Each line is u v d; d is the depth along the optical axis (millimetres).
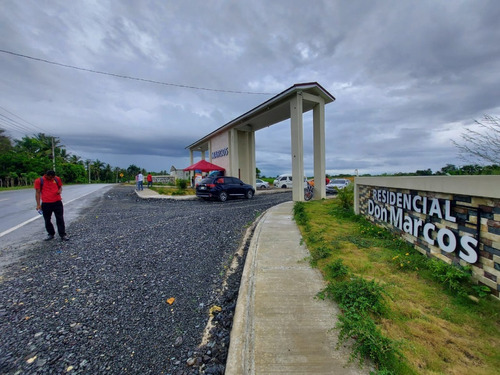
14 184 35438
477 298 2350
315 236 4836
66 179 53312
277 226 6113
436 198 3178
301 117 11477
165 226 6766
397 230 4344
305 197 13234
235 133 17109
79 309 2734
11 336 2279
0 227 6637
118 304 2844
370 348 1724
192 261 4191
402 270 3133
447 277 2686
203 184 13406
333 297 2561
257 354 1829
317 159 12742
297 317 2273
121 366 1945
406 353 1739
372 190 5613
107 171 77375
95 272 3711
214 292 3164
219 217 8141
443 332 1965
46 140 53688
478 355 1727
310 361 1747
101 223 7164
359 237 4664
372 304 2293
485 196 2350
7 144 38312
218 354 2094
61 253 4543
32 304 2824
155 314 2664
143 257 4355
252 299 2613
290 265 3551
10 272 3699
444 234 3008
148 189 21906
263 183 27094
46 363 1962
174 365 1965
